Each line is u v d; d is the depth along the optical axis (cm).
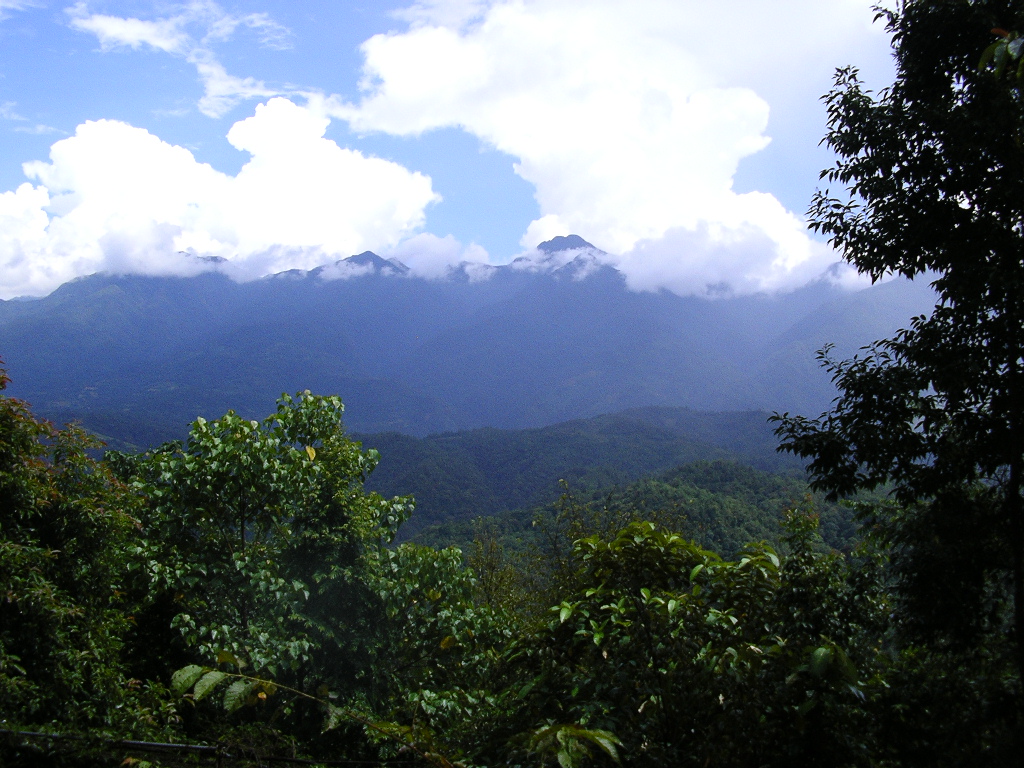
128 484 773
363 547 784
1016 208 475
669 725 356
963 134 469
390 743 548
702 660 367
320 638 729
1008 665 464
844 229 539
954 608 488
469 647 758
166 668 695
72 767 374
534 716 391
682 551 456
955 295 473
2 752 361
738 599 426
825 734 327
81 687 503
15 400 548
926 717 434
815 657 318
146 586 668
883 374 499
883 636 548
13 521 532
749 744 325
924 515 520
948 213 496
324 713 657
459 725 511
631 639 404
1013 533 476
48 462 597
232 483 725
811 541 618
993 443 479
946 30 492
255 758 439
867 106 521
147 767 363
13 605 477
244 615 717
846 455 511
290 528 770
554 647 431
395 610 762
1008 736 400
